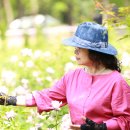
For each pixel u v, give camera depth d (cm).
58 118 623
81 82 526
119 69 530
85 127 495
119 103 506
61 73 1061
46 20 3788
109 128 498
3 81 1005
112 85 511
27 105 559
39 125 667
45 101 552
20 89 724
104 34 521
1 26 2027
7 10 3334
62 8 4278
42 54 1228
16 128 633
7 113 622
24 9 3516
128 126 504
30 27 3131
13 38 2873
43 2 4325
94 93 513
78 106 515
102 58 521
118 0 565
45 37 2459
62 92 547
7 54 1889
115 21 634
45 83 1003
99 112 509
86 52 521
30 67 1133
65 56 1218
